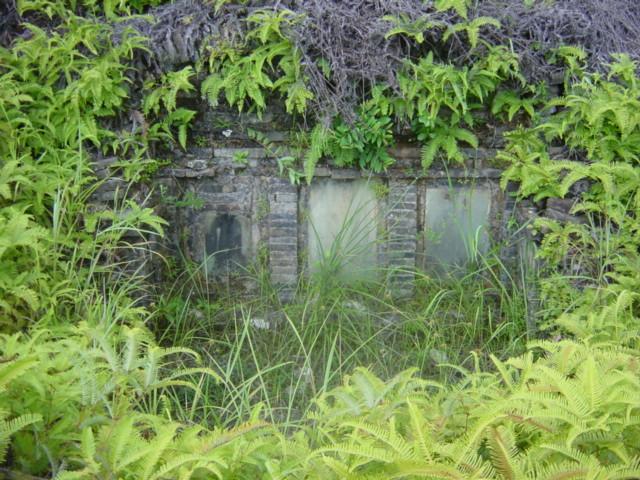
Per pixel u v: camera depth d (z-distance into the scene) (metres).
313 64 4.77
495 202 5.37
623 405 1.94
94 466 1.83
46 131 4.73
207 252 5.43
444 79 4.69
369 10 5.00
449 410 2.29
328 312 4.82
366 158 5.09
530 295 4.91
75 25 4.87
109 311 4.03
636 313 4.02
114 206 4.79
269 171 5.28
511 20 4.96
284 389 4.35
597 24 5.11
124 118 4.87
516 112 5.10
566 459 1.88
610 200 4.39
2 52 4.73
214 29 4.80
